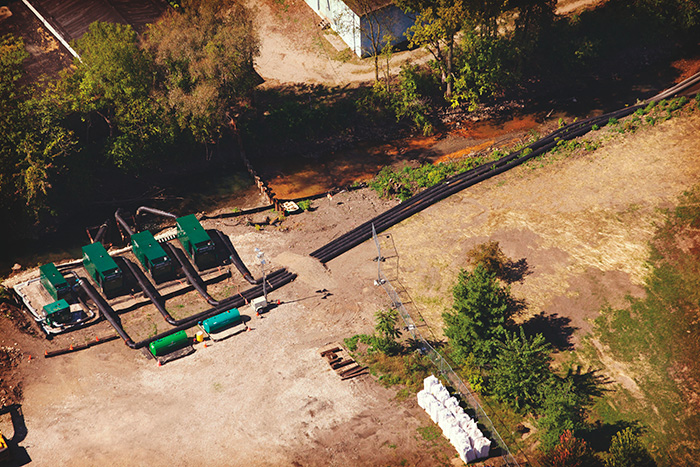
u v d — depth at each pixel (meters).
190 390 53.00
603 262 63.03
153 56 76.06
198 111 73.62
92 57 72.88
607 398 52.59
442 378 53.38
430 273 63.75
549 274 62.47
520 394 51.47
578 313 58.88
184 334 56.53
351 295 61.81
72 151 72.50
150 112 74.12
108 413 51.31
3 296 61.50
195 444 48.84
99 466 47.47
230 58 75.50
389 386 52.88
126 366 55.31
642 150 75.62
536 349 51.91
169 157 80.06
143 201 76.44
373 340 56.34
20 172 69.50
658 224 66.06
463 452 46.28
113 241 70.75
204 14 77.94
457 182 75.25
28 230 71.81
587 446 48.34
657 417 51.38
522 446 48.81
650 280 60.84
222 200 77.19
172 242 68.62
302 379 53.56
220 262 65.75
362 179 80.94
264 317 59.62
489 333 54.47
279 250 67.88
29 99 74.06
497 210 70.44
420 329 58.34
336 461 47.31
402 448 48.00
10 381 53.81
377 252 66.75
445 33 81.44
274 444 48.66
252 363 55.19
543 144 80.19
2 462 47.62
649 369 54.47
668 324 57.28
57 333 58.19
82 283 62.59
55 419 50.97
